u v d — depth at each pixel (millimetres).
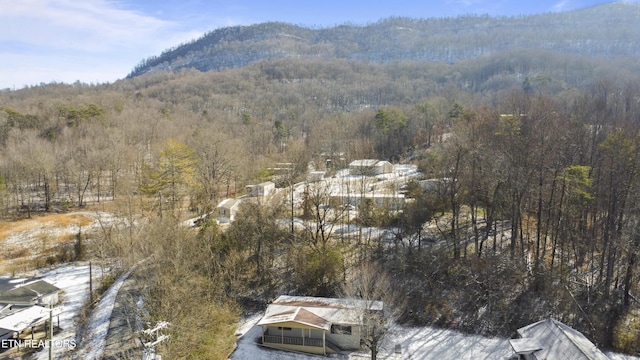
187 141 98875
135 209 68250
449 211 58938
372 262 48844
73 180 83000
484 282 44062
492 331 39875
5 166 80062
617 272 43469
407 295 44625
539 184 44688
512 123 51562
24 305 42094
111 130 101188
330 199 64562
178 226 50781
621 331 37469
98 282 51031
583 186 42875
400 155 104250
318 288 45719
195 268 45562
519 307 41875
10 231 65312
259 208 53406
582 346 30734
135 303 42844
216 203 72438
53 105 123250
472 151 49812
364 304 37031
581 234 46875
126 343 36938
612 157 42031
